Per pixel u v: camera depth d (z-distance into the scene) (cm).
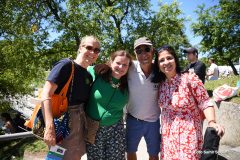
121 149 321
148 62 321
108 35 1246
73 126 293
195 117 288
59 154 284
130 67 329
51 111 277
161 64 295
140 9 1410
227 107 531
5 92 1493
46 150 605
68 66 284
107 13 1253
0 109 1430
